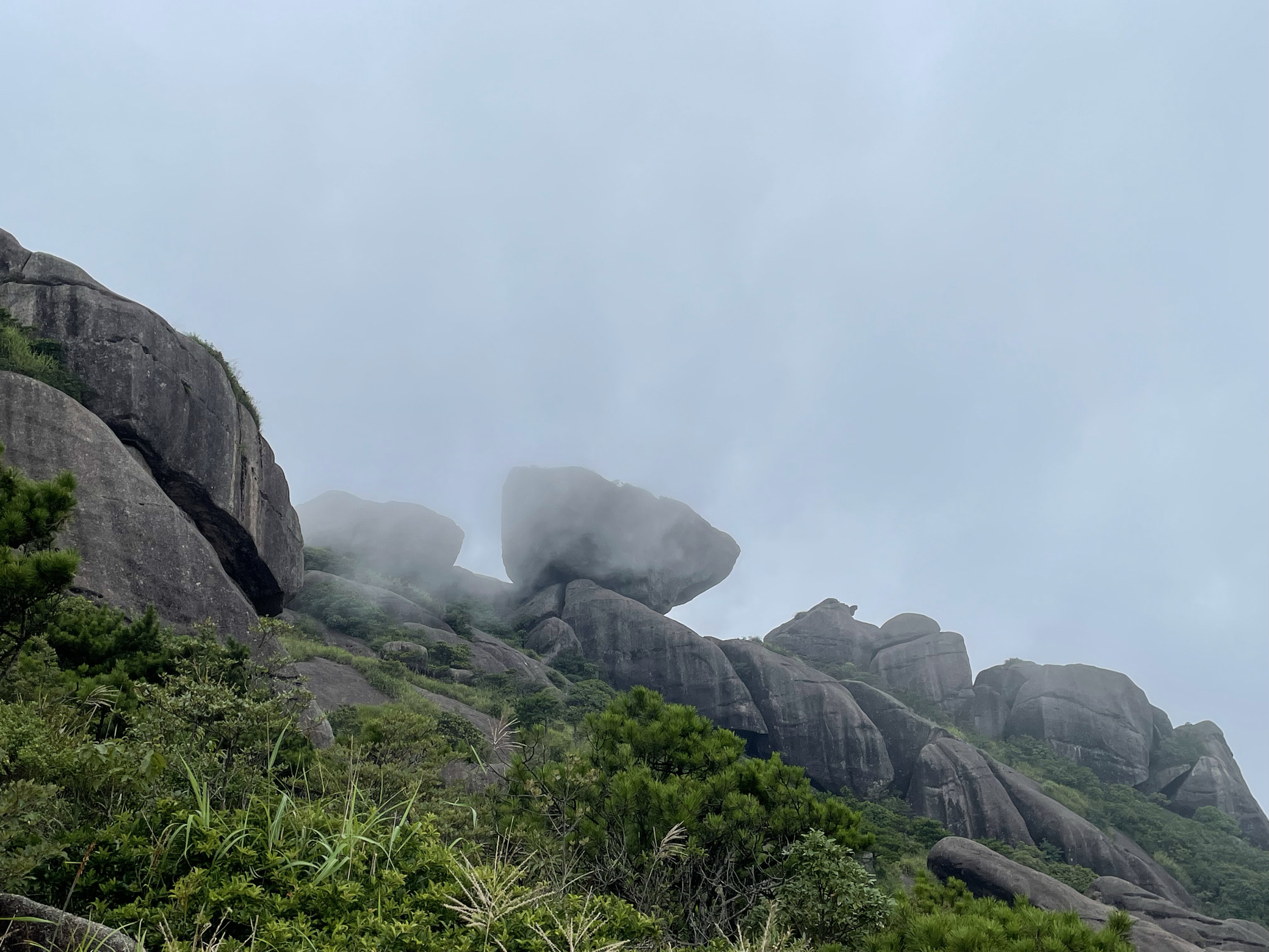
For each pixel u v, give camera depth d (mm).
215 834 3840
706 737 9516
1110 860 62500
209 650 8391
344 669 32812
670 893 7348
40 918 2916
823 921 7117
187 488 24047
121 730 7375
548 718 42156
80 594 16484
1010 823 65438
